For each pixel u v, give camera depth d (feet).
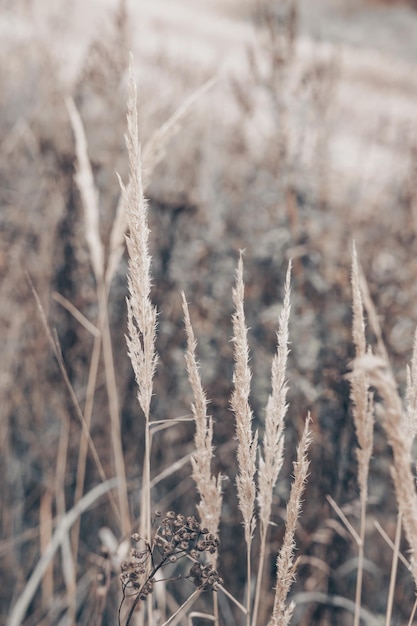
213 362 9.37
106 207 9.49
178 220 10.56
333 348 8.75
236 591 8.59
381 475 8.96
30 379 9.91
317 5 74.23
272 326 9.27
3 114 12.59
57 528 8.15
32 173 11.56
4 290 9.89
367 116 15.92
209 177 12.68
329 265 10.19
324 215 10.86
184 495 9.51
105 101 10.08
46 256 9.98
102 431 9.46
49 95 11.39
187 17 64.28
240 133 12.72
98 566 6.47
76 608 7.97
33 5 13.24
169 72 13.43
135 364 3.80
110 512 8.95
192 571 4.03
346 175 13.28
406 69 50.01
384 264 10.12
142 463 9.48
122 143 9.89
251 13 10.98
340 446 8.34
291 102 10.88
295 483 3.60
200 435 3.83
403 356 9.05
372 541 9.33
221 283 10.12
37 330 9.87
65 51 13.24
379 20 75.51
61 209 10.13
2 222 10.39
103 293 7.37
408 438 3.93
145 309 3.69
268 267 10.14
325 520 8.19
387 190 12.57
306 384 8.20
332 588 8.32
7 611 8.67
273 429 3.80
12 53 13.16
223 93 13.32
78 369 9.81
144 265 3.63
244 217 11.49
